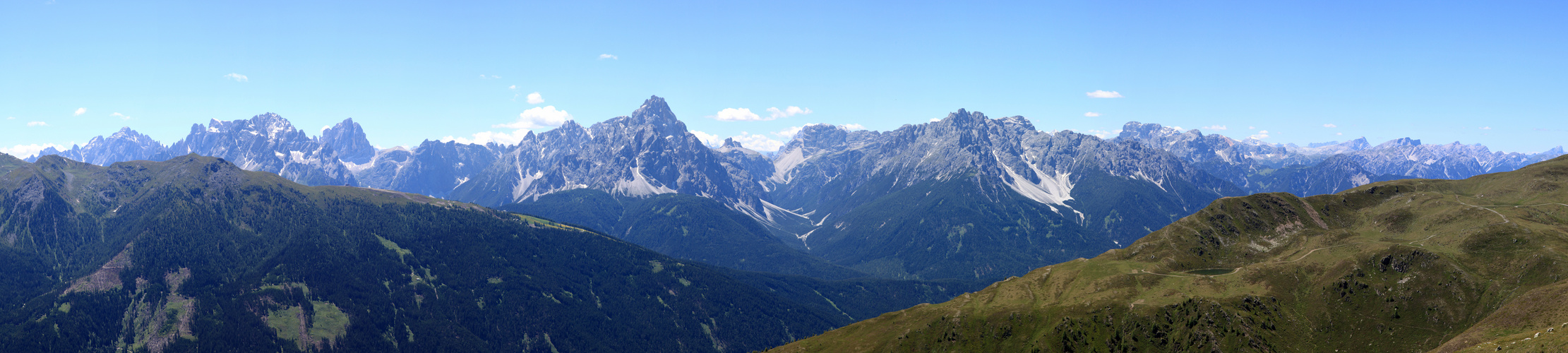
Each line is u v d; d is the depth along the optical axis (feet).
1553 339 551.59
